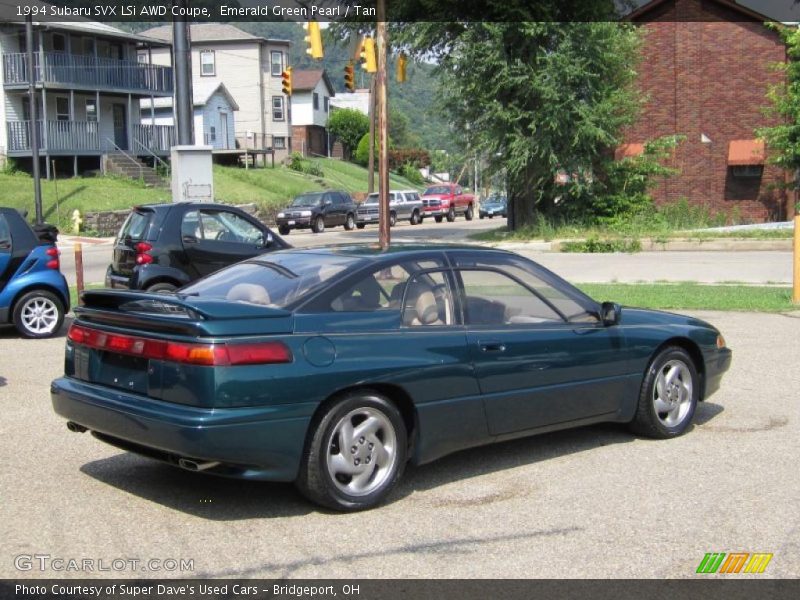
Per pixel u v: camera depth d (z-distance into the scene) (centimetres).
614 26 2972
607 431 762
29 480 625
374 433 573
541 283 676
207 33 6725
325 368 546
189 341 527
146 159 4916
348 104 10156
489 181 3288
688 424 748
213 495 595
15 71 4256
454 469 658
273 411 527
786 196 3347
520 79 2917
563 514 560
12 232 1255
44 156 4312
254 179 5244
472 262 646
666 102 3425
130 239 1277
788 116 3131
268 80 6844
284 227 3931
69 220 3675
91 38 4672
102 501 582
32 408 841
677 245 2722
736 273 2030
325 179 6181
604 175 3222
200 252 1271
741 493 597
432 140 13550
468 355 608
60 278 1288
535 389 644
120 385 573
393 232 3981
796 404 846
